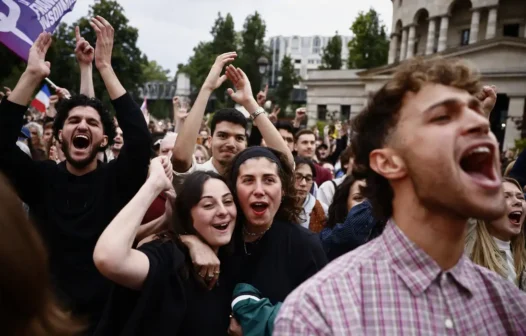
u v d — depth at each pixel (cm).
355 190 373
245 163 232
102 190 284
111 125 320
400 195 123
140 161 288
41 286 92
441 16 3766
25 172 280
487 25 3581
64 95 536
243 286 208
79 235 270
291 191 250
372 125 132
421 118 115
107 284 263
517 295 131
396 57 4422
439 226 117
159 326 182
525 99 2977
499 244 300
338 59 6122
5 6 325
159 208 330
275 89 6366
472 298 121
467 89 120
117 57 4112
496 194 110
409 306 114
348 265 121
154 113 5744
